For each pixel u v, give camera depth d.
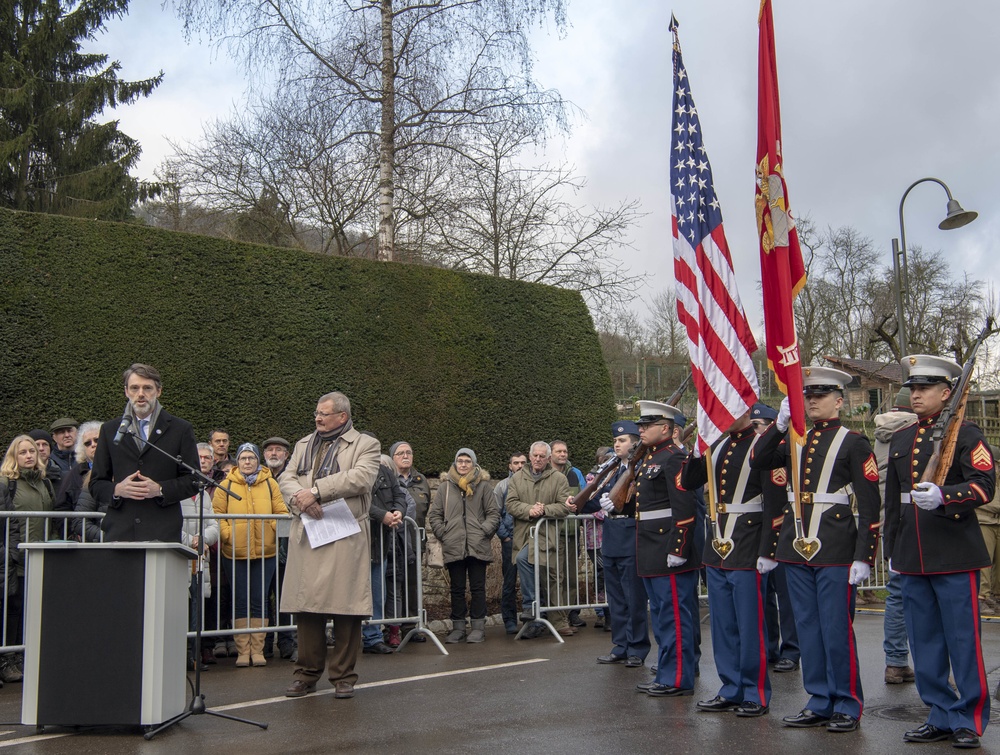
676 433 7.68
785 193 6.01
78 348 10.22
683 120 7.11
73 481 7.89
